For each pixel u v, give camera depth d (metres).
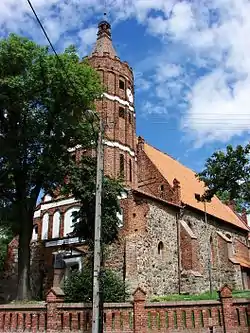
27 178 29.28
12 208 28.75
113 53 44.47
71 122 29.06
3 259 40.22
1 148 27.97
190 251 35.62
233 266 40.91
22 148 28.52
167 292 33.25
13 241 41.09
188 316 18.92
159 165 43.28
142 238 32.47
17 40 27.67
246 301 18.52
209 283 38.09
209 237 41.16
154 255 33.06
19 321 20.86
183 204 38.25
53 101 28.17
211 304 18.92
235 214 52.34
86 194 28.28
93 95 29.91
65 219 38.53
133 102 44.22
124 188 31.67
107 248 32.28
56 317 20.09
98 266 16.89
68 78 27.73
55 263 35.19
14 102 27.78
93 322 16.06
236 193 28.72
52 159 28.95
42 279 37.31
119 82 42.75
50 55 27.84
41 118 28.91
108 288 22.92
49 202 40.47
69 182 29.42
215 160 29.50
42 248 38.62
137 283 30.58
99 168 18.52
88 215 28.50
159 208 35.09
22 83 26.80
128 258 31.45
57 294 20.61
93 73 30.73
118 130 40.44
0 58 27.30
